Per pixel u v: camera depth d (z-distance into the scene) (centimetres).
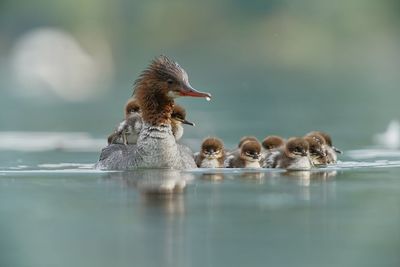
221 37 5281
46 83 4603
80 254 1008
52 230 1116
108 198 1298
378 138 2302
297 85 4347
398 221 1153
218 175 1530
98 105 3512
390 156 1912
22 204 1273
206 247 1027
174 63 1623
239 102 3581
